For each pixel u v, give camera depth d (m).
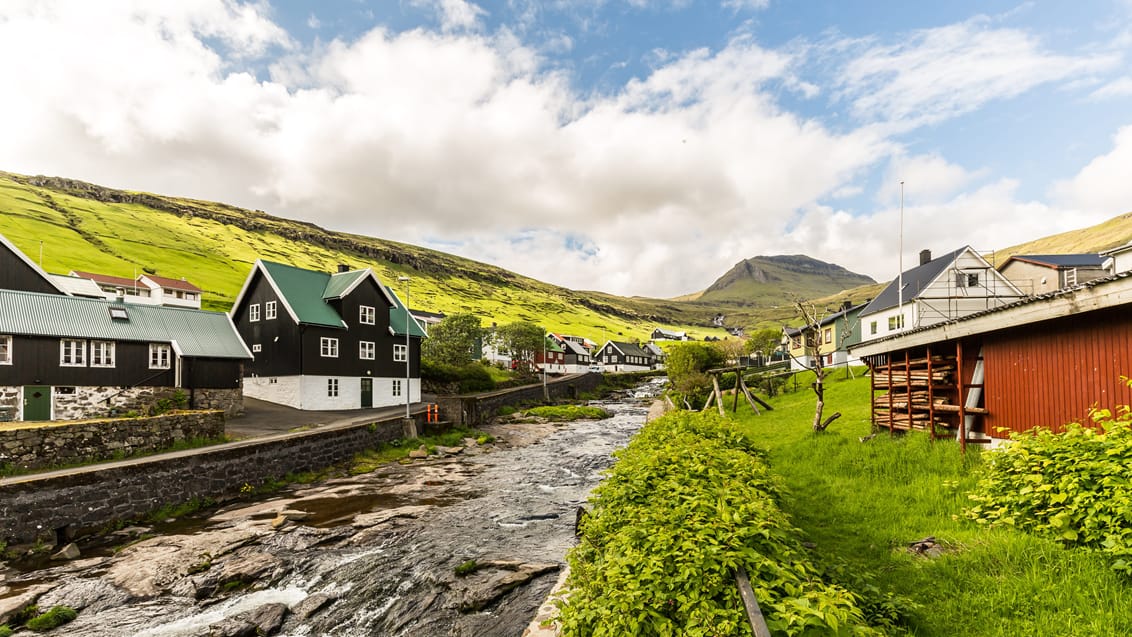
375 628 10.74
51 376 27.78
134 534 17.09
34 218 115.62
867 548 8.36
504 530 16.59
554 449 33.38
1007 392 12.35
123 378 30.55
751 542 5.81
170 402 31.84
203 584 12.88
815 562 6.69
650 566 5.15
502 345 90.06
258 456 23.02
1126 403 9.36
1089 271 46.53
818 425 19.61
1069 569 6.18
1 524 15.24
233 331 36.53
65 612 11.50
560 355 117.25
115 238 122.12
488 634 10.19
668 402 44.56
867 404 26.44
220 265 130.62
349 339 44.28
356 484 23.80
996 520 8.14
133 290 77.25
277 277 42.94
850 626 4.65
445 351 65.94
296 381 40.75
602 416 51.75
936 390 15.21
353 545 15.47
